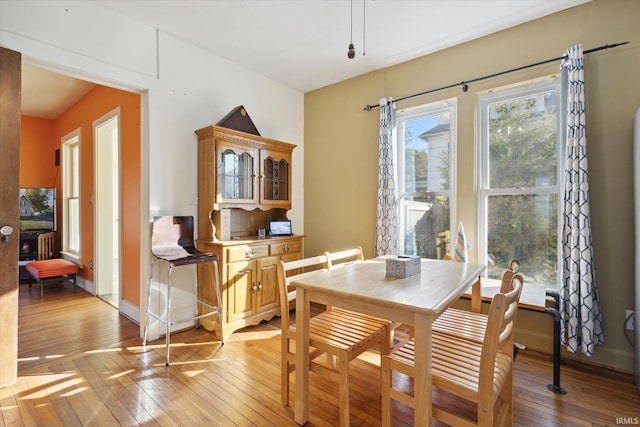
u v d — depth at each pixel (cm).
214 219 291
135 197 308
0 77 193
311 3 235
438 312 127
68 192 490
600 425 167
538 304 198
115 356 241
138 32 259
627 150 218
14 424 165
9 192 197
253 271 297
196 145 299
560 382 207
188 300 295
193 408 180
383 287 155
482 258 281
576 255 222
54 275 398
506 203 272
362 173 356
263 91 362
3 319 197
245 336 280
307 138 412
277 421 170
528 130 263
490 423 120
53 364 228
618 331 221
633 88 216
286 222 355
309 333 174
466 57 286
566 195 229
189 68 293
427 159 316
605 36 225
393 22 258
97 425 165
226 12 247
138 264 308
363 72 352
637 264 199
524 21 255
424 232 317
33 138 510
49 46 214
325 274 184
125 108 321
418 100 314
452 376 132
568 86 231
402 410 180
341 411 160
